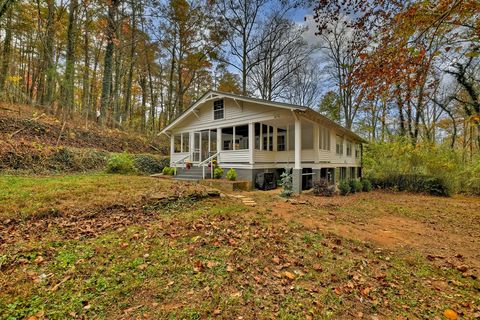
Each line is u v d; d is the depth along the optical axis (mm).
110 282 3047
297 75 25594
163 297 2807
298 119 11000
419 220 7363
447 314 2781
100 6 15945
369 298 3027
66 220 5047
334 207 8516
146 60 22234
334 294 3062
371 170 17984
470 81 14531
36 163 10336
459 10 4023
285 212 7035
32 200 5547
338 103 24797
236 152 13281
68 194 6254
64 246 3969
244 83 22938
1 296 2686
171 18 20125
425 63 4562
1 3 12250
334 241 4871
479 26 4309
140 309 2596
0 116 11789
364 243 4930
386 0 4414
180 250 3969
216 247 4152
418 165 15773
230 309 2646
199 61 23000
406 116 19828
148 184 8391
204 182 12031
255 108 12656
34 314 2449
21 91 17141
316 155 12289
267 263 3750
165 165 17375
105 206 5852
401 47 4398
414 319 2678
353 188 13516
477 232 6168
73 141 13531
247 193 10555
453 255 4602
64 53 17391
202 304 2705
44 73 15773
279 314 2611
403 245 5047
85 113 18359
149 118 28250
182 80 25297
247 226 5328
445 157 15102
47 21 15352
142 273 3273
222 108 14180
